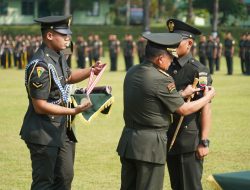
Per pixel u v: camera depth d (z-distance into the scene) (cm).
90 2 12512
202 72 1372
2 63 7744
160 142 1277
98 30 10831
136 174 1306
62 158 1433
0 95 4206
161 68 1278
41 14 12938
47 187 1402
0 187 1795
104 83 5100
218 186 1063
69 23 1432
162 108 1276
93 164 2075
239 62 8194
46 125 1391
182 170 1395
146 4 10100
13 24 12594
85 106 1357
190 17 11519
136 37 10450
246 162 2092
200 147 1384
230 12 11406
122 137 1302
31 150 1404
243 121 2969
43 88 1366
